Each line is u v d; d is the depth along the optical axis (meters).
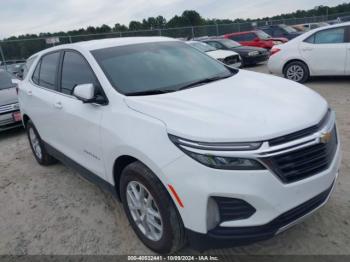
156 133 2.56
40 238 3.43
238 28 28.38
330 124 2.71
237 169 2.23
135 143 2.66
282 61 9.74
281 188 2.28
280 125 2.37
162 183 2.54
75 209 3.90
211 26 26.50
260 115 2.49
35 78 4.86
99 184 3.53
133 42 3.93
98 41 3.95
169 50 3.98
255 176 2.22
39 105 4.47
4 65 16.61
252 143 2.26
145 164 2.62
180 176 2.36
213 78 3.58
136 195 2.92
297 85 3.36
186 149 2.35
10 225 3.74
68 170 5.07
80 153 3.69
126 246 3.12
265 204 2.27
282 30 21.11
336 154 2.74
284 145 2.29
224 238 2.36
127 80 3.28
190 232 2.46
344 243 2.86
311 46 9.18
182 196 2.38
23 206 4.13
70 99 3.74
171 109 2.68
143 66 3.52
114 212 3.74
